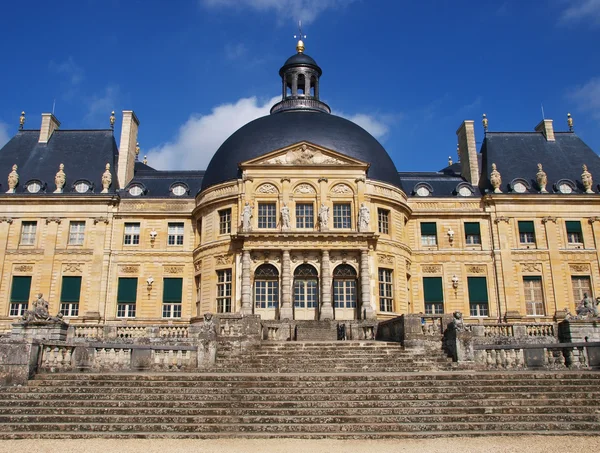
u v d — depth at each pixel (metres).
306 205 41.41
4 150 48.97
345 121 46.25
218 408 16.38
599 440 14.35
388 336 28.28
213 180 43.47
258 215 41.19
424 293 44.41
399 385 18.14
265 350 25.72
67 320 42.66
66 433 14.99
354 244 39.31
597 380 18.30
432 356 24.03
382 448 13.66
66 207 45.03
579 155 49.44
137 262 44.53
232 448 13.70
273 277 39.72
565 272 44.25
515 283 44.19
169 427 15.47
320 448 13.69
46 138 49.50
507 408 16.47
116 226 45.28
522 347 23.22
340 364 23.19
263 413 16.27
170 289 44.28
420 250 45.12
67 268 43.91
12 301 43.12
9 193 44.88
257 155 42.59
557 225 45.16
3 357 18.36
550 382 18.31
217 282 40.81
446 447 13.70
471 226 45.81
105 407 16.53
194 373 20.92
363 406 16.69
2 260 43.66
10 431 15.27
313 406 16.66
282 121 44.97
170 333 32.25
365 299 38.50
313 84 51.06
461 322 24.08
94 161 48.41
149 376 18.62
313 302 39.38
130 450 13.45
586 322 30.28
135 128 51.53
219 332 27.00
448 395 17.27
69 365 20.81
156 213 45.31
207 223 42.97
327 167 41.50
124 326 32.25
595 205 45.41
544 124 51.00
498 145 49.94
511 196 45.44
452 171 56.19
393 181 43.66
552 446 13.73
